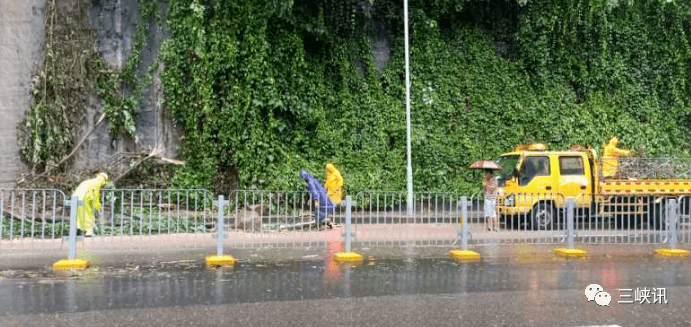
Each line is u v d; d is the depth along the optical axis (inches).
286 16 716.7
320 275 332.2
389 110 792.3
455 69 824.9
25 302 259.6
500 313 242.8
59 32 681.6
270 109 701.9
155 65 700.0
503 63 842.8
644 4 897.5
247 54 695.7
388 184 756.6
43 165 661.3
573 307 253.6
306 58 758.5
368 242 473.4
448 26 845.8
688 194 572.7
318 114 745.0
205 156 687.7
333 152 751.7
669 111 892.0
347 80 782.5
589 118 845.8
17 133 663.1
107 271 341.7
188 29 688.4
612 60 880.9
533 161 584.4
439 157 785.6
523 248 447.2
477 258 396.5
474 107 821.2
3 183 649.6
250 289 291.9
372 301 265.3
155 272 339.9
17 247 425.1
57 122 666.2
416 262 380.5
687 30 899.4
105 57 705.0
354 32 795.4
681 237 490.9
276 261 383.2
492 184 561.3
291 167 709.9
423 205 488.4
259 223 477.7
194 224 475.2
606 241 488.4
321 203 536.1
